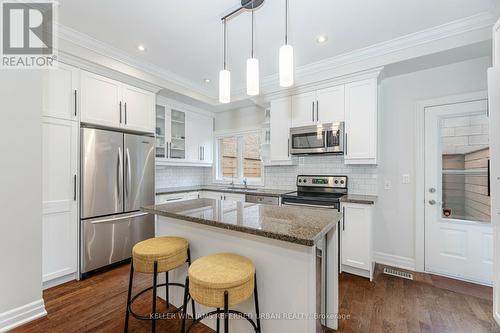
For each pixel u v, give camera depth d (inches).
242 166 178.9
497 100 61.1
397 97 112.4
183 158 161.0
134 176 116.0
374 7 76.9
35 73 73.5
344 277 100.0
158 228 81.2
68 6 77.5
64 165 92.7
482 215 95.0
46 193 87.7
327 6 76.4
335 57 110.7
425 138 106.3
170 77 133.0
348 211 102.7
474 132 97.4
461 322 70.6
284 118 133.2
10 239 68.4
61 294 84.7
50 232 88.7
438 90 103.3
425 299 83.0
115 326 68.1
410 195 109.4
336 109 116.0
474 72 96.5
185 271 73.4
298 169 144.0
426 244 105.4
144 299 81.8
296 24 86.1
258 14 80.6
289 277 52.6
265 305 55.9
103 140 103.9
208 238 67.1
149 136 124.8
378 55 102.3
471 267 96.4
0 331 65.7
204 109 177.0
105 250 104.0
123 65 111.3
